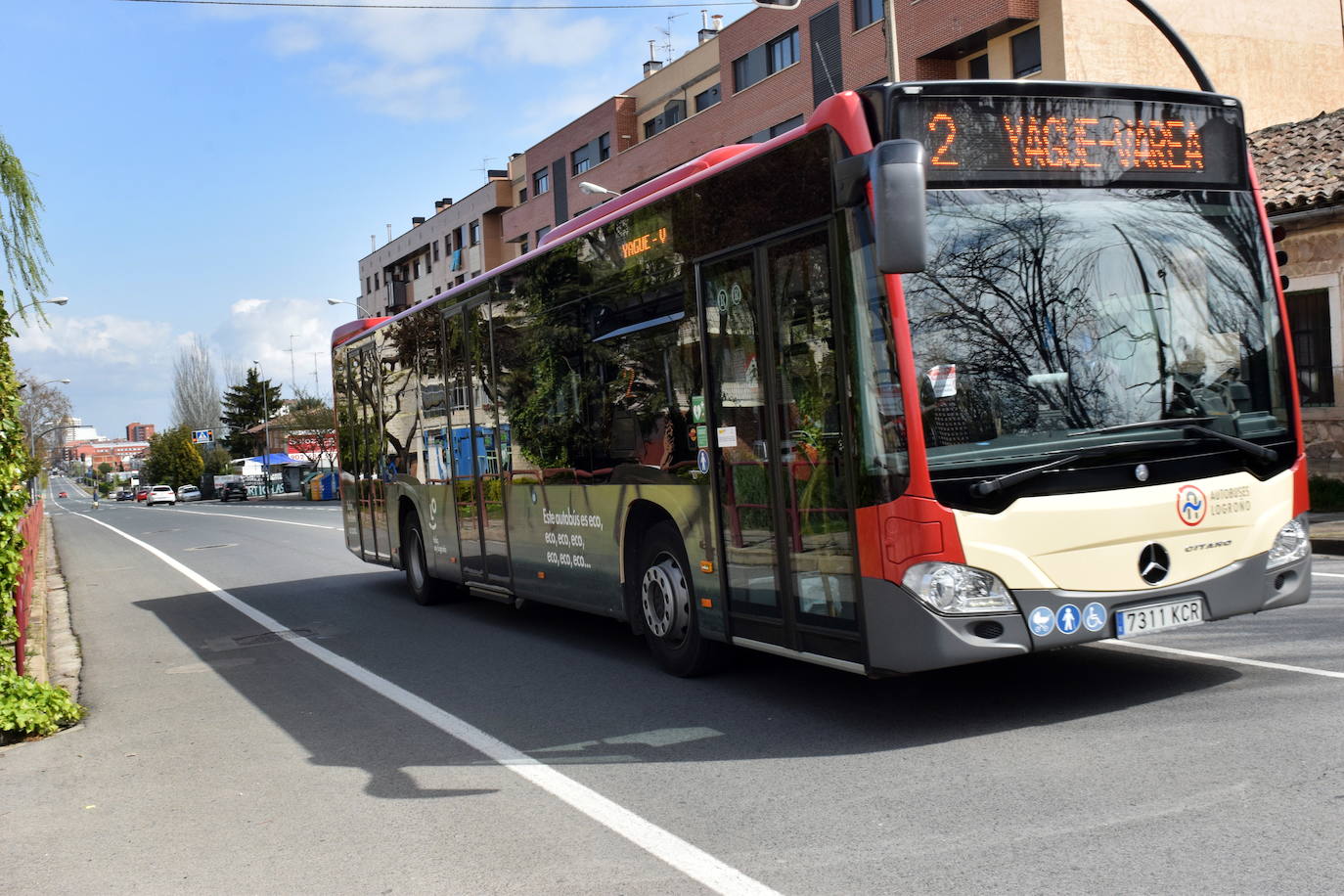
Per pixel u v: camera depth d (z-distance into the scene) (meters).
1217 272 6.18
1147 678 6.70
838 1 34.28
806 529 6.21
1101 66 29.19
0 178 8.74
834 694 7.03
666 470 7.59
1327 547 12.32
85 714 8.36
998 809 4.71
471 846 4.88
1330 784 4.64
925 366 5.49
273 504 68.56
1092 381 5.75
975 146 5.73
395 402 13.20
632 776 5.73
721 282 6.84
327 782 6.11
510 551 10.21
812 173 5.97
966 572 5.44
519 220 59.19
